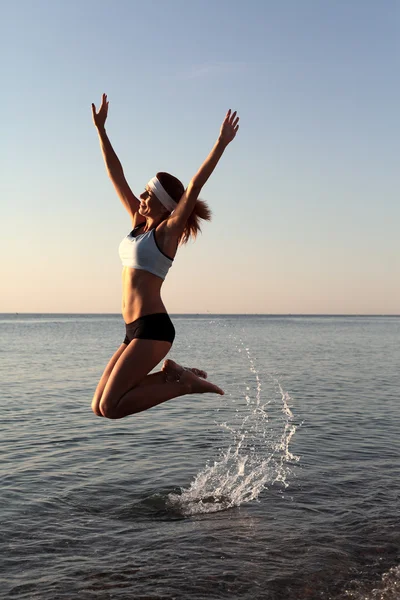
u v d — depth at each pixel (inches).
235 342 2162.9
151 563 235.6
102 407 193.5
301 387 803.4
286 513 294.0
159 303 197.0
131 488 336.2
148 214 204.2
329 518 286.0
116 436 476.7
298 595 210.8
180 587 215.2
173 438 468.1
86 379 930.1
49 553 245.8
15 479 352.8
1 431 498.9
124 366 191.5
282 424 526.9
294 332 3462.1
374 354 1493.6
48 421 546.6
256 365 1152.2
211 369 1064.2
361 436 473.7
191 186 189.0
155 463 390.9
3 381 896.3
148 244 193.8
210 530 272.5
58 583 218.1
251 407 626.2
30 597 207.8
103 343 2166.6
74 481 349.4
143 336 192.9
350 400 677.3
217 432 491.2
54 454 415.8
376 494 321.1
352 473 362.6
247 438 466.3
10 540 259.3
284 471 368.8
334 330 3907.5
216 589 214.1
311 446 437.7
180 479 353.4
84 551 247.9
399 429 502.9
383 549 249.1
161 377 200.8
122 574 225.8
